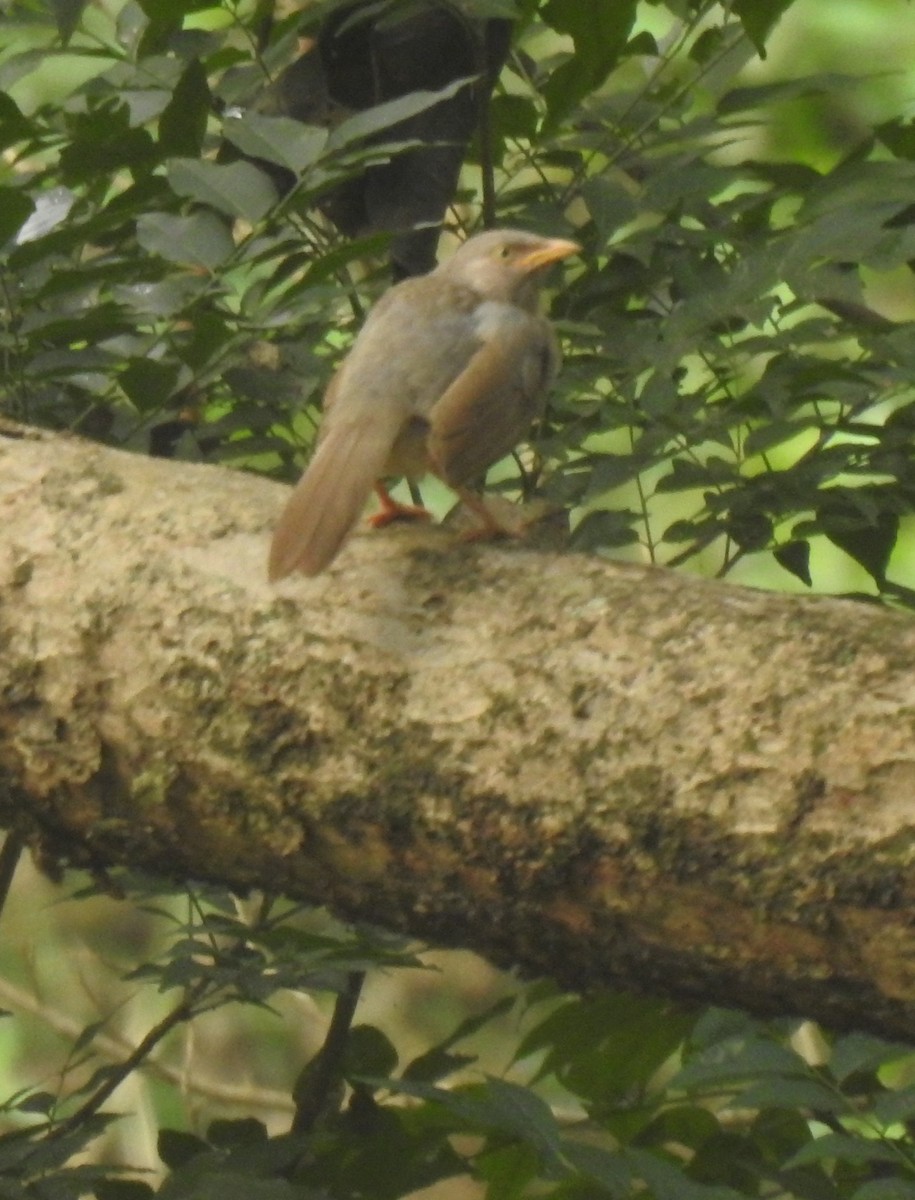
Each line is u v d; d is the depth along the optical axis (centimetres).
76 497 650
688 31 898
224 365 806
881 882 495
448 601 589
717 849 515
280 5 1062
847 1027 529
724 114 907
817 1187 738
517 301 822
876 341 783
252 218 738
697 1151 829
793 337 793
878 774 507
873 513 784
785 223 1180
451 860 552
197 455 879
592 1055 823
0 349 851
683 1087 682
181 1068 1506
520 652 566
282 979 728
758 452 812
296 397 855
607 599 576
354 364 718
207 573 614
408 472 727
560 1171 632
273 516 638
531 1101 646
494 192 888
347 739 567
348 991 787
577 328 776
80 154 779
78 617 612
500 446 707
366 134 733
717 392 945
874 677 529
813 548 1645
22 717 612
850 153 885
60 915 1612
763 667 539
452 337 720
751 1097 640
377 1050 841
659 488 819
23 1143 720
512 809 541
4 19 877
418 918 576
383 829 558
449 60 918
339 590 599
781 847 508
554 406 876
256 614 597
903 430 818
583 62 877
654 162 918
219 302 899
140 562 621
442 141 909
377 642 581
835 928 501
